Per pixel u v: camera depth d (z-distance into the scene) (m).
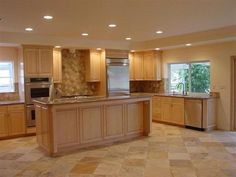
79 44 7.14
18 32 6.10
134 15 4.47
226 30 5.64
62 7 3.90
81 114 5.14
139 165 4.21
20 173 3.94
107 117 5.54
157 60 8.24
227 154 4.69
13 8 3.91
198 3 3.77
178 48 7.70
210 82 6.96
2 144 5.66
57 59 7.18
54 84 7.38
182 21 5.01
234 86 6.55
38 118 5.22
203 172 3.87
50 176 3.81
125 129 5.86
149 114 6.13
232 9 4.12
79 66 8.06
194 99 6.75
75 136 5.08
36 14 4.31
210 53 6.92
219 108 6.79
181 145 5.33
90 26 5.41
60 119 4.87
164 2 3.70
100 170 4.02
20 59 6.74
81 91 8.12
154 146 5.29
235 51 6.35
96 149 5.14
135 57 8.55
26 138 6.19
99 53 7.95
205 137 5.96
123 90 8.08
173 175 3.78
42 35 6.50
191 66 7.68
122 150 5.05
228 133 6.33
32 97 6.48
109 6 3.88
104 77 7.80
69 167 4.17
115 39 7.41
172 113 7.38
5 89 6.97
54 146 4.70
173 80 8.29
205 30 6.02
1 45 6.44
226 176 3.71
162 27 5.61
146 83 8.99
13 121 6.21
